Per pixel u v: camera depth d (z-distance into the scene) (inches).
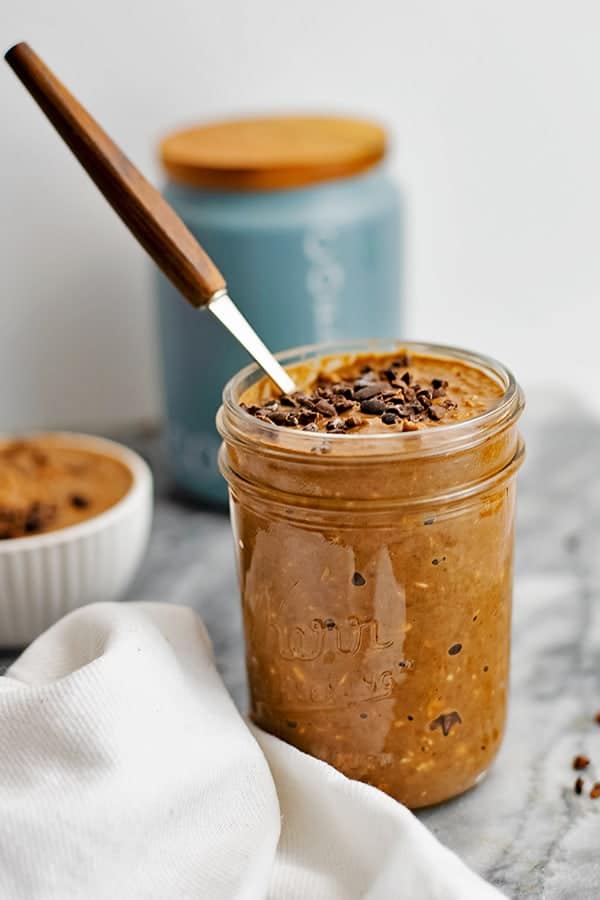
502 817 22.5
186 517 30.4
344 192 28.9
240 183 28.3
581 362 37.0
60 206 32.0
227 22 31.9
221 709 22.3
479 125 34.1
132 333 33.3
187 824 21.0
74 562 25.5
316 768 21.6
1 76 30.9
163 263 22.0
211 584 28.0
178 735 21.4
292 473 20.9
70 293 32.7
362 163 28.9
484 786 23.1
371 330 29.7
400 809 21.0
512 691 25.0
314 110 33.1
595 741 23.9
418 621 21.3
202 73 32.2
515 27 33.4
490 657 22.1
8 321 32.7
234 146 29.3
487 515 21.3
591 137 34.6
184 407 30.0
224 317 22.3
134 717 21.1
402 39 33.0
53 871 20.2
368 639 21.4
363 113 33.4
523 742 23.9
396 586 21.1
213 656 23.7
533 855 21.9
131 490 26.8
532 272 35.6
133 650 21.8
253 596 22.1
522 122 34.2
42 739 20.9
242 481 21.5
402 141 33.9
